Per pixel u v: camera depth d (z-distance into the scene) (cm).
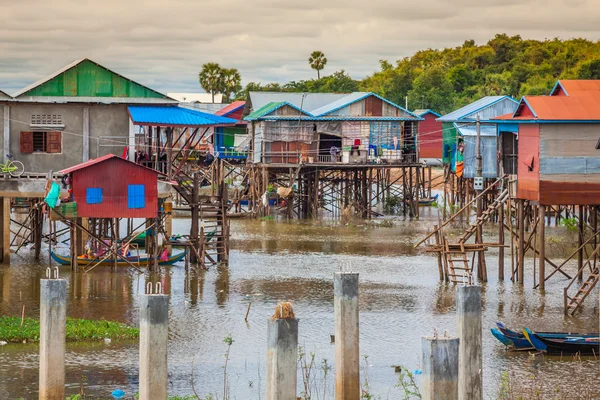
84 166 8200
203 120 9388
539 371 5316
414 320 6731
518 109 8112
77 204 8262
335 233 11825
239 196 14400
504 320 6694
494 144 13625
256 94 16100
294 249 10319
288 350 3550
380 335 6250
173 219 13262
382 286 8056
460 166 14238
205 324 6506
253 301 7331
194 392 4828
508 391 4853
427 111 18288
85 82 9706
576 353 5681
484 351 5775
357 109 14112
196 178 9031
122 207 8306
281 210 14375
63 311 4109
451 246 8331
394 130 14225
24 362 5312
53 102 9600
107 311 6850
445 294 7706
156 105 9756
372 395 4709
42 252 9675
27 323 6206
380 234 11750
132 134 9744
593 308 7112
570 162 7575
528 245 8206
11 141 9625
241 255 9794
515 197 8200
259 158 14338
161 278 8231
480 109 14412
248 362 5525
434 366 3353
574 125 7531
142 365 3762
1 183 8450
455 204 15925
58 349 4097
